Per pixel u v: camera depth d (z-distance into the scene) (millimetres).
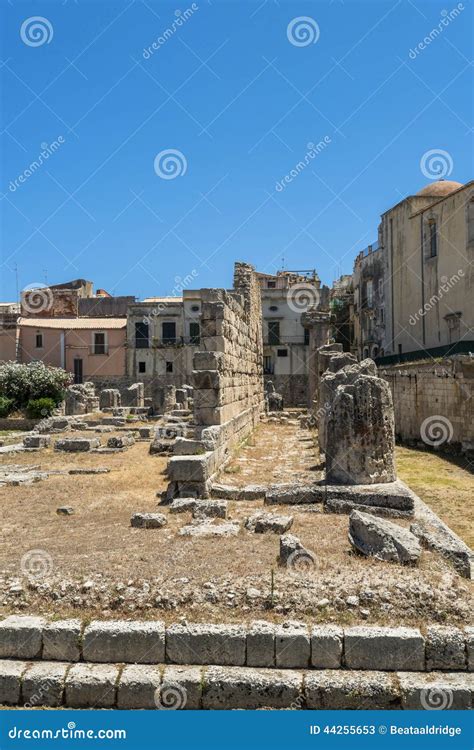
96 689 6660
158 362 64250
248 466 18672
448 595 7613
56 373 43344
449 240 40250
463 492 17750
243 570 8359
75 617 7496
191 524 11273
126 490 15641
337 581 7883
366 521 9352
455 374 25766
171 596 7676
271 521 10688
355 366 16969
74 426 31125
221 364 18891
